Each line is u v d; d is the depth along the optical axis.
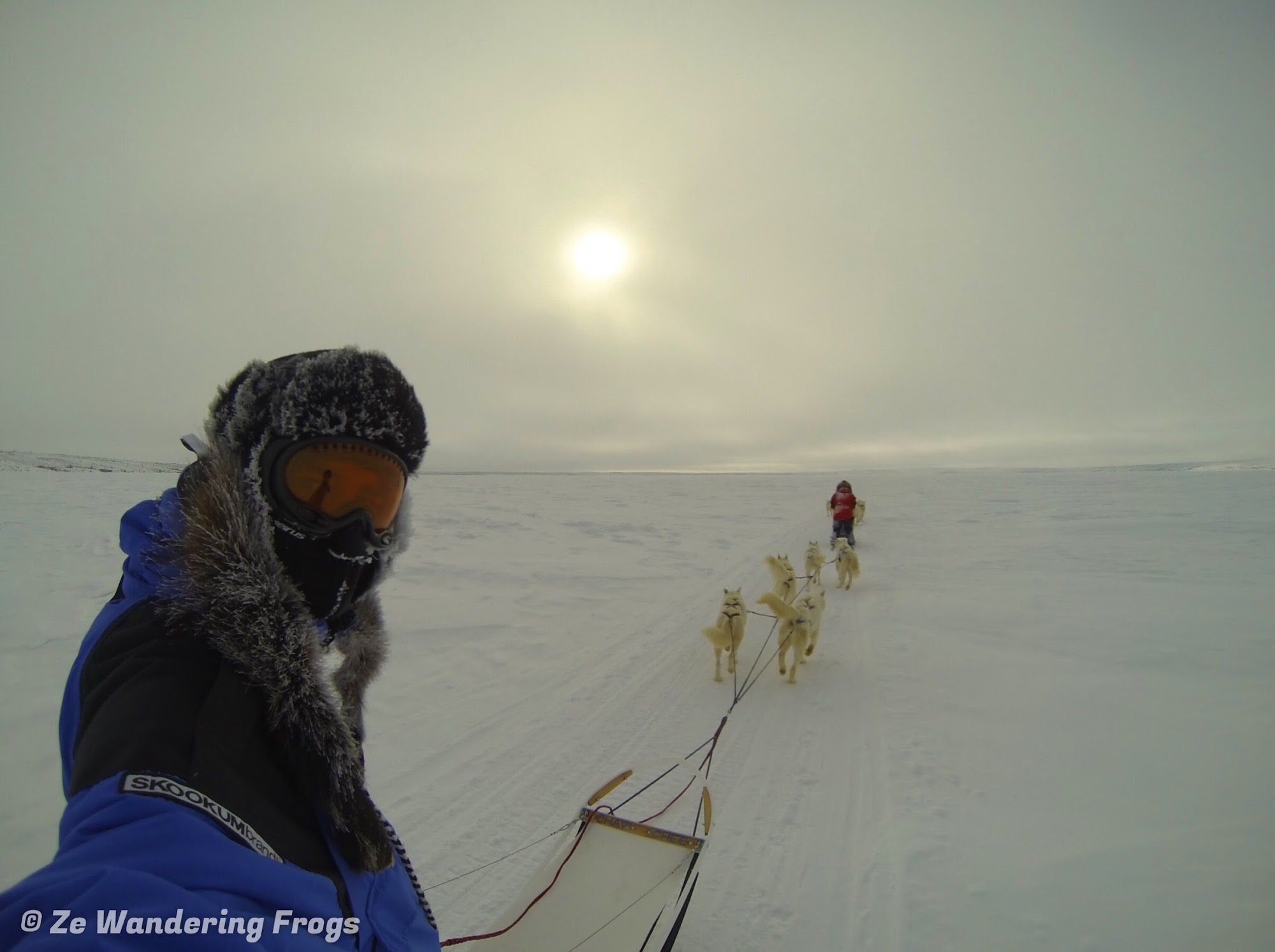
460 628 7.70
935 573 11.13
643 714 5.56
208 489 0.85
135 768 0.67
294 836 0.81
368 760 4.73
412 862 3.62
